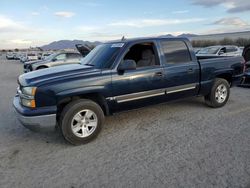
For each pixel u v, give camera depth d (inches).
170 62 191.6
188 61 202.2
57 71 163.9
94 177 116.8
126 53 172.2
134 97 173.8
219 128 176.2
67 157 138.6
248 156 131.7
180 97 201.6
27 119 143.9
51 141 163.0
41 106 144.5
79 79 152.1
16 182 114.3
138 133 172.6
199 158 131.5
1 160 136.7
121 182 111.7
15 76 601.3
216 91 223.1
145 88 177.5
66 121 149.3
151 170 121.1
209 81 215.9
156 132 173.2
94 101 166.2
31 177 118.4
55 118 147.4
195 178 112.4
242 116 202.5
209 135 163.6
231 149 140.9
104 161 132.6
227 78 239.9
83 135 155.3
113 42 193.8
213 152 137.9
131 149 146.7
